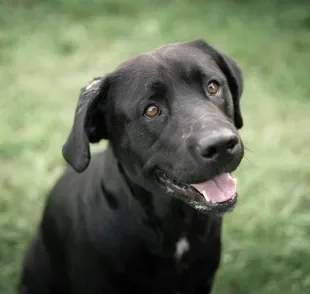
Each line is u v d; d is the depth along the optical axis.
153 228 0.74
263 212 1.03
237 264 0.94
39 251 0.91
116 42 1.68
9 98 1.43
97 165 0.80
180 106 0.68
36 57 1.63
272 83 1.44
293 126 1.29
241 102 1.38
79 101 0.73
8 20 1.82
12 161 1.22
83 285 0.80
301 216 1.01
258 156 1.18
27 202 1.11
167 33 1.69
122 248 0.74
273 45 1.60
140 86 0.69
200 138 0.63
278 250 0.96
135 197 0.74
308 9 1.78
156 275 0.76
